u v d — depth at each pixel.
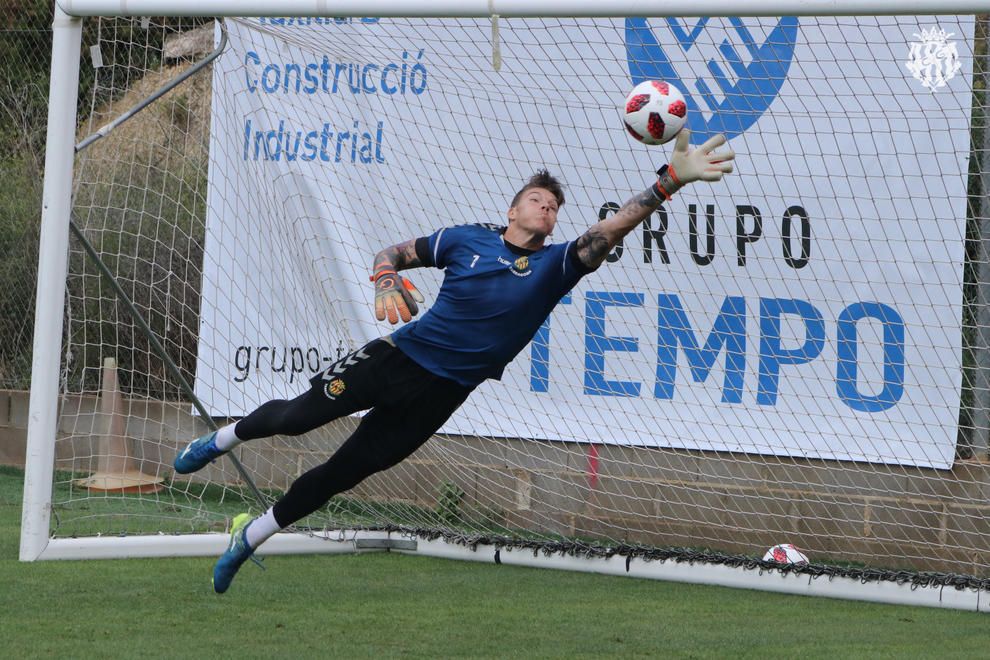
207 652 11.38
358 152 19.69
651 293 18.52
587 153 18.61
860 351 17.30
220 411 20.70
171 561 16.53
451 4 13.84
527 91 18.81
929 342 16.88
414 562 17.42
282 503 12.63
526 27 18.61
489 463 19.62
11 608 13.09
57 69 15.71
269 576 15.86
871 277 17.20
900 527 17.12
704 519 18.28
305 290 19.97
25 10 25.56
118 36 21.36
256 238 20.16
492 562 17.47
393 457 12.22
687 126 18.09
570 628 13.14
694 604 14.88
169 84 16.88
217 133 20.11
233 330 20.45
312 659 11.25
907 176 16.89
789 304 17.72
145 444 21.80
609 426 18.84
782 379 17.80
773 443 17.86
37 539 15.98
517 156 18.98
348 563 17.19
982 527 16.59
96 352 22.23
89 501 20.25
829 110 17.30
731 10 12.95
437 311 11.80
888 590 15.16
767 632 13.25
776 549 16.41
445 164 19.31
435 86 19.23
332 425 20.47
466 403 19.70
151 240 21.12
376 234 19.67
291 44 19.25
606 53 18.38
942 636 13.25
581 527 19.03
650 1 13.16
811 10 12.68
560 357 19.12
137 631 12.20
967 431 16.84
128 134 21.05
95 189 19.88
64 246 15.85
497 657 11.59
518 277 11.55
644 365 18.61
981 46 16.69
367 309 19.69
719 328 18.14
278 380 20.20
